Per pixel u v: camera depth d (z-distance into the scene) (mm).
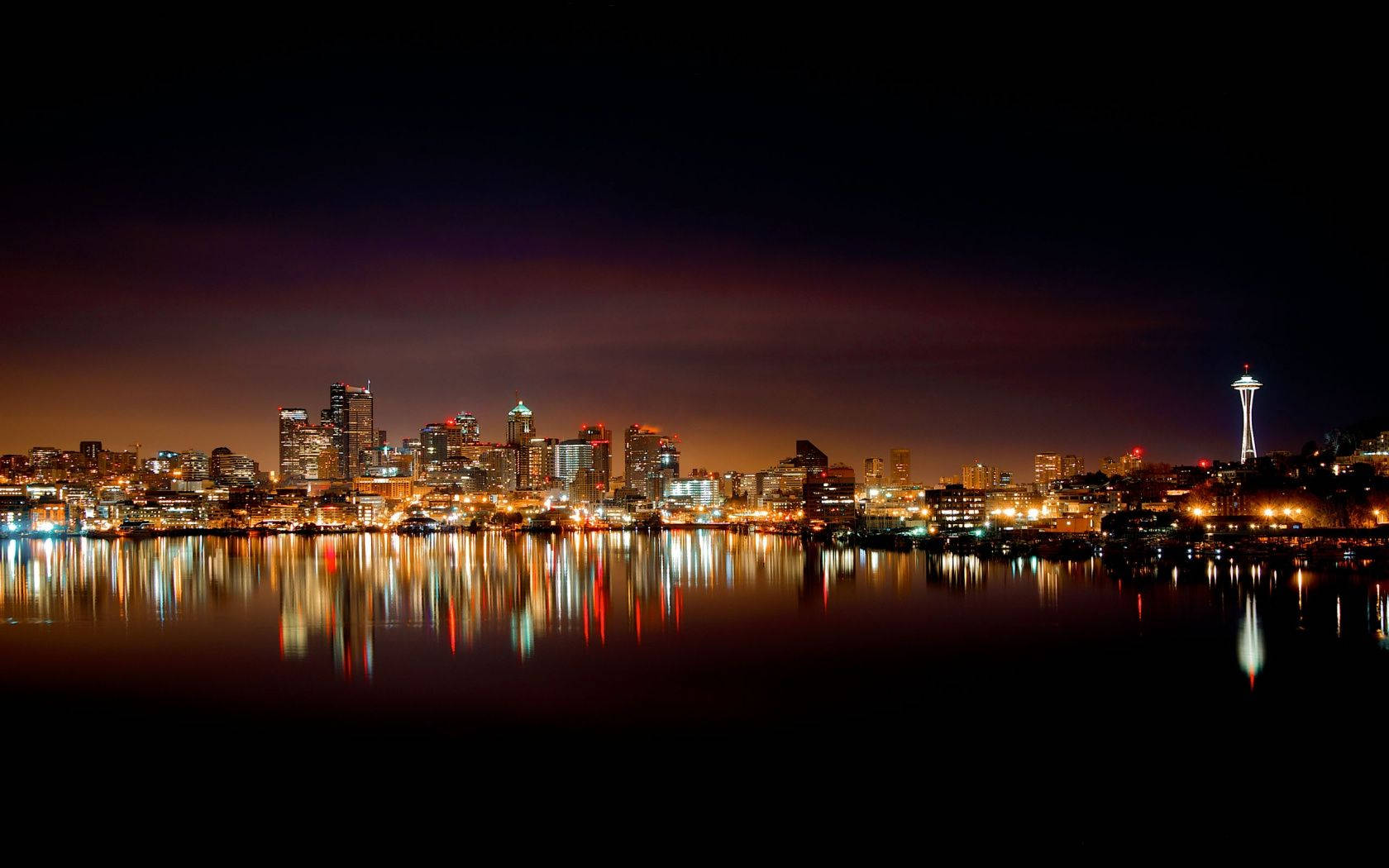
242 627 181000
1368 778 88438
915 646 149750
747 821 81812
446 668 138625
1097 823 79875
